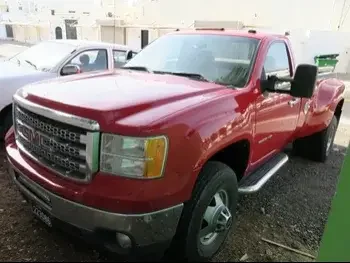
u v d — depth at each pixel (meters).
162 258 2.63
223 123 2.59
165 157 2.17
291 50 4.14
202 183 2.51
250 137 3.03
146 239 2.20
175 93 2.63
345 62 21.50
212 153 2.49
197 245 2.55
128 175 2.12
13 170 2.79
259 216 3.55
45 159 2.49
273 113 3.46
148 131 2.11
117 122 2.15
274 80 3.25
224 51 3.50
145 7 28.53
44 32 36.03
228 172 2.73
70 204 2.24
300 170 5.05
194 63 3.49
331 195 4.19
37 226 3.07
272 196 4.05
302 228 3.37
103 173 2.17
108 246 2.27
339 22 22.64
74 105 2.26
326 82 5.20
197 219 2.47
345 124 8.71
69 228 2.38
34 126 2.54
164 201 2.18
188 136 2.28
